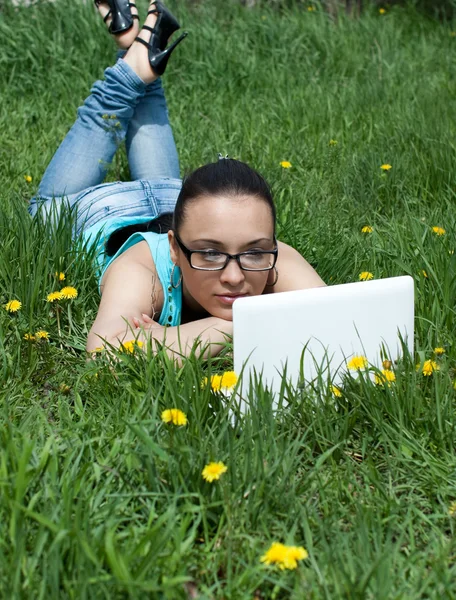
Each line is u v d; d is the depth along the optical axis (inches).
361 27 302.2
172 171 166.9
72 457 84.4
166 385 95.0
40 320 119.6
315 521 80.4
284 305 96.7
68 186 157.3
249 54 264.8
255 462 84.5
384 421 95.0
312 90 242.7
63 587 70.9
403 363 102.6
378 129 209.8
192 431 88.7
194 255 106.3
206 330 108.6
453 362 109.7
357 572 73.2
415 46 298.5
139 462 84.4
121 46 161.9
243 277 106.6
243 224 103.8
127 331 107.4
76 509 74.7
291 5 327.9
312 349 99.7
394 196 172.9
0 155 187.9
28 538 76.0
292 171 191.2
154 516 78.2
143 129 164.4
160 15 156.7
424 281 124.6
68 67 235.0
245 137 203.3
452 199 170.2
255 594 74.0
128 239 124.0
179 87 237.6
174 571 72.1
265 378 98.0
